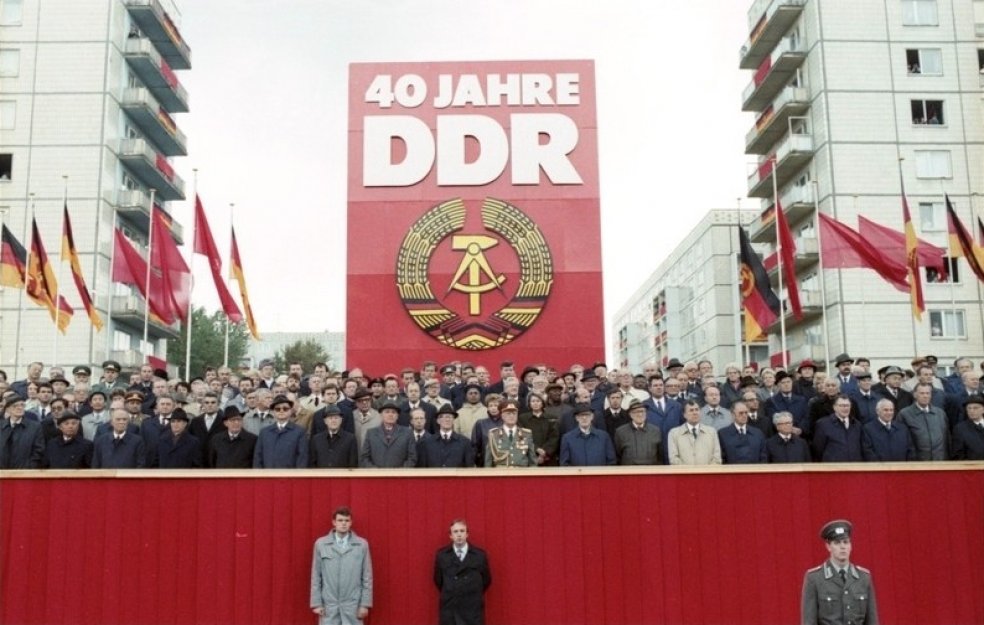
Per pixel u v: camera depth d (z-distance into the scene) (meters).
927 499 10.73
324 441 11.84
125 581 10.55
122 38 46.94
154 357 50.16
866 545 10.61
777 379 14.36
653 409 13.32
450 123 21.69
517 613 10.55
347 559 10.28
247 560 10.63
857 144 44.31
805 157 46.34
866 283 43.28
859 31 45.28
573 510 10.77
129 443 11.98
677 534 10.69
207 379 15.04
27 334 41.72
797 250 44.69
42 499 10.68
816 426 12.40
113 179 45.50
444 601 10.24
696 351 77.19
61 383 15.23
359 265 21.09
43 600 10.48
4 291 41.88
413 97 21.83
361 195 21.41
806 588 8.57
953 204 44.06
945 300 43.31
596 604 10.56
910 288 22.22
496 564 10.65
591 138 21.67
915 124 44.66
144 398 14.78
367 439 12.07
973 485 10.78
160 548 10.63
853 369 15.71
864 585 8.49
